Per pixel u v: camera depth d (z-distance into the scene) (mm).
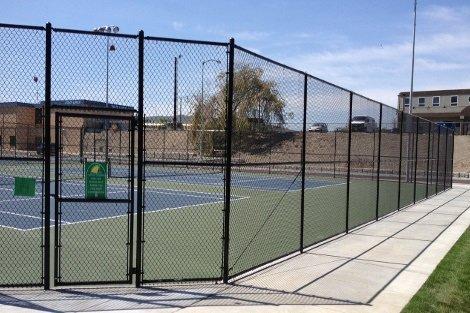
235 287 6832
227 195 7039
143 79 6660
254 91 8352
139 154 6664
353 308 6031
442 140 26766
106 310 5594
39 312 5473
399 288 7000
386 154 30234
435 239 11031
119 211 14484
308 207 17266
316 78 9516
